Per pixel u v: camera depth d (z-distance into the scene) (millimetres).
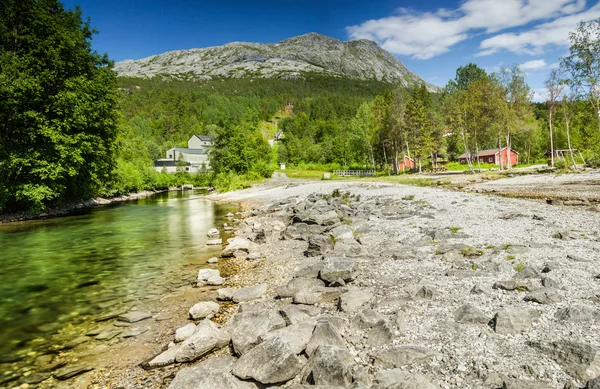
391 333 5988
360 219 18406
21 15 27703
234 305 8852
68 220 26375
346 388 4566
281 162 120188
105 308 8938
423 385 4332
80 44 31531
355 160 103312
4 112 25391
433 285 8414
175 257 14320
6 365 6289
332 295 8445
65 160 28875
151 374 5867
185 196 55594
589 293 7109
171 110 184625
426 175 54562
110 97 33969
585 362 4613
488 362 4996
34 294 10031
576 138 66812
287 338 6031
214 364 5809
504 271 9047
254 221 22734
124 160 62438
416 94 77250
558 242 11492
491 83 52250
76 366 6215
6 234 20344
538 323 5988
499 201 21219
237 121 179750
